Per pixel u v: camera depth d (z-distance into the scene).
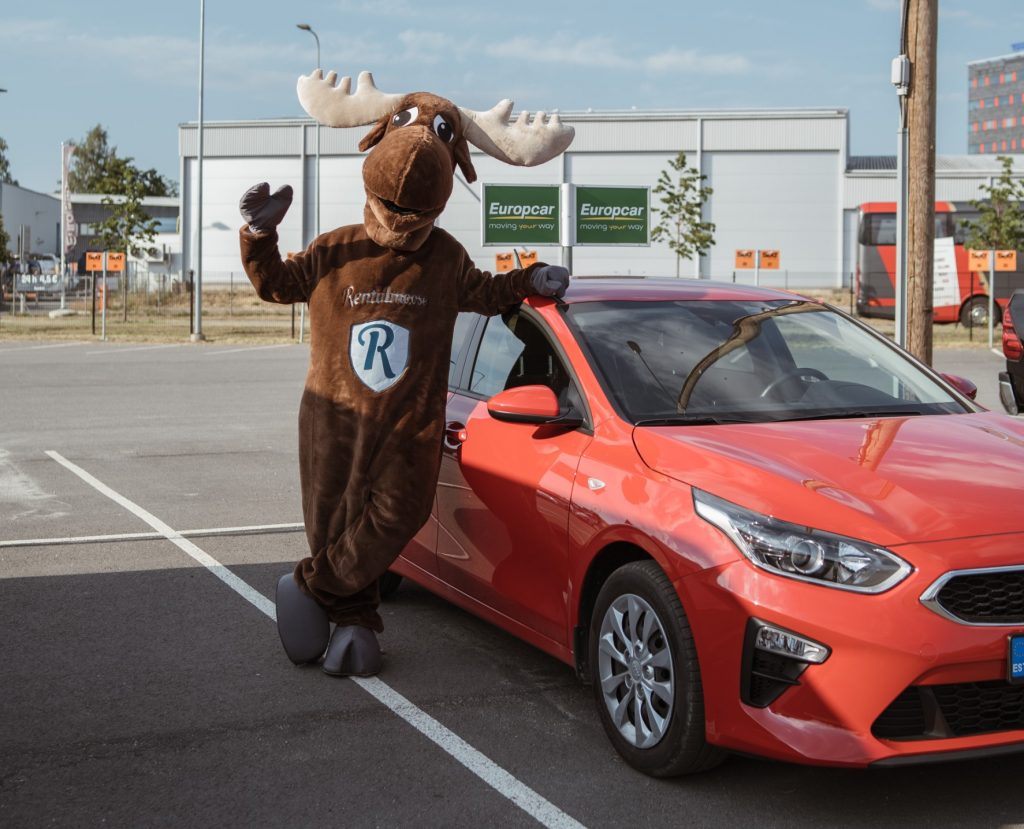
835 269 51.88
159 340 29.16
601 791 3.67
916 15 9.74
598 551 3.95
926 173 9.84
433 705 4.45
